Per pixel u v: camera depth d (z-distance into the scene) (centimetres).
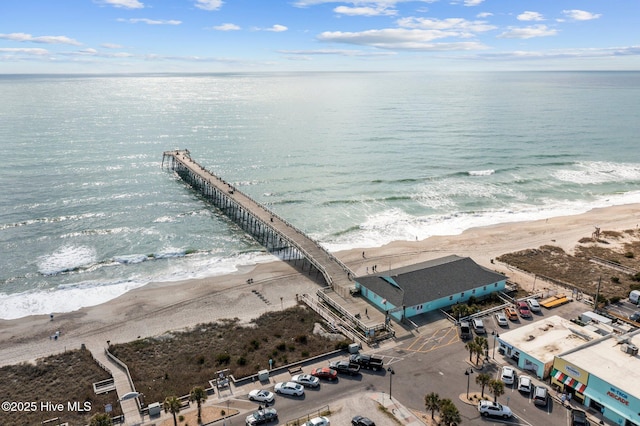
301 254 8144
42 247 8856
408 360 5081
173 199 11800
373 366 4919
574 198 12269
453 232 9875
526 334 5275
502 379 4638
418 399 4419
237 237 9581
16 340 5931
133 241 9250
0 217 10156
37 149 16325
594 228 10012
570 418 4159
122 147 17225
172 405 3988
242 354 5425
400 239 9481
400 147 17912
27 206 10850
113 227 9881
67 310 6738
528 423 4091
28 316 6575
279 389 4553
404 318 5941
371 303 6456
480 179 13800
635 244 9025
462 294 6450
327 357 5231
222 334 5906
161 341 5772
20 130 19725
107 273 7956
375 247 9050
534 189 12950
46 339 5947
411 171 14512
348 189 12719
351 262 8300
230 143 18500
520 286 7075
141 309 6725
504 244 9144
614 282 7219
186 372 5100
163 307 6781
